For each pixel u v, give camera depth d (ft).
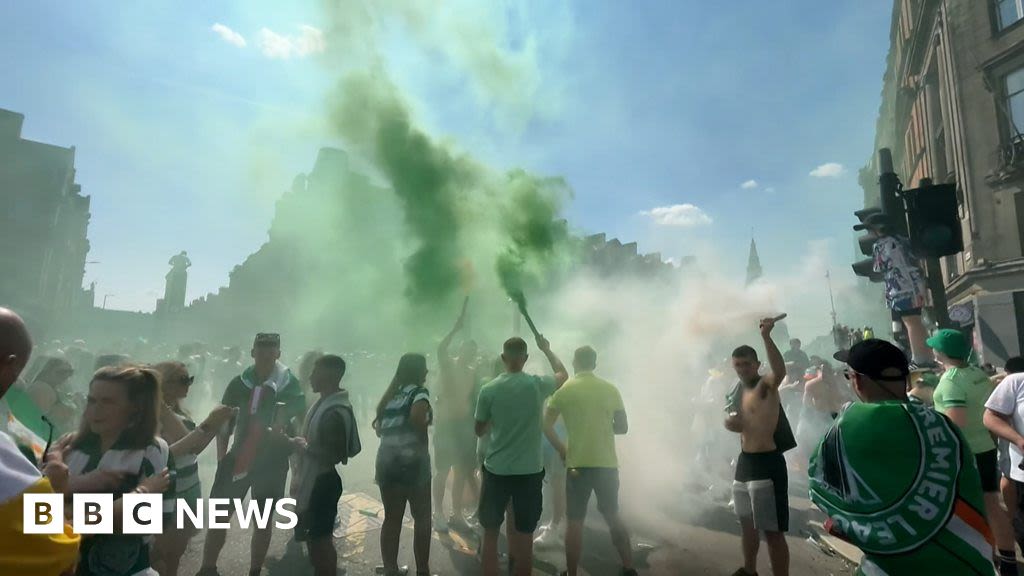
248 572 12.82
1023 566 13.58
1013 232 49.62
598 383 13.23
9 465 4.03
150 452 6.79
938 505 5.43
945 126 60.34
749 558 12.21
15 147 113.29
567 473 12.74
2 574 3.79
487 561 11.83
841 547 14.79
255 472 12.09
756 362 12.78
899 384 6.23
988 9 53.72
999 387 11.92
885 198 16.30
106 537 6.22
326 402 11.59
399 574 12.30
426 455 12.57
